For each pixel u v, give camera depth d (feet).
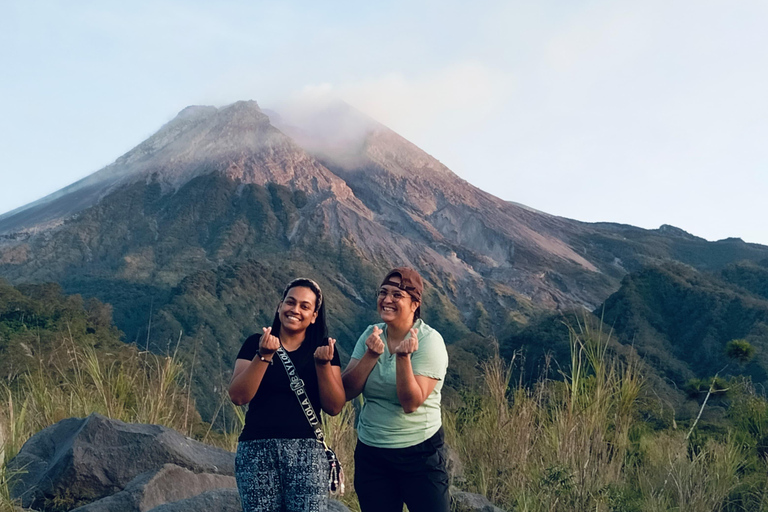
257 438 10.69
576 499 16.31
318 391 11.02
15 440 19.42
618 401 19.30
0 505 14.67
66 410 21.58
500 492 18.24
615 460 18.93
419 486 11.11
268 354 10.43
